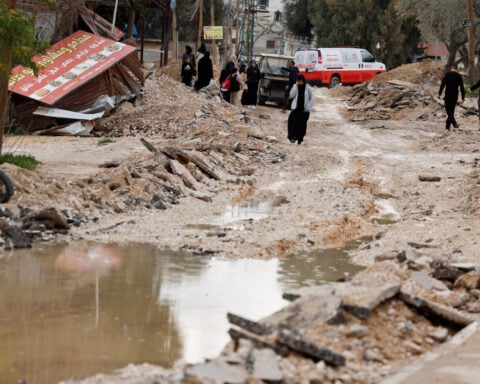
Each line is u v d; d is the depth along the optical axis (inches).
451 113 1469.0
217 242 567.5
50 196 645.3
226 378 268.5
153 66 2260.1
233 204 746.2
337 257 542.9
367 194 827.4
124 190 717.3
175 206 706.2
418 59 4084.6
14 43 709.3
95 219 632.4
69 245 552.4
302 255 545.6
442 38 2753.4
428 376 302.2
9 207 583.2
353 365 304.5
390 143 1368.1
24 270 475.5
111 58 1334.9
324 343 315.0
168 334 364.2
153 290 439.5
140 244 562.6
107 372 311.4
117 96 1343.5
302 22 4616.1
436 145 1314.0
